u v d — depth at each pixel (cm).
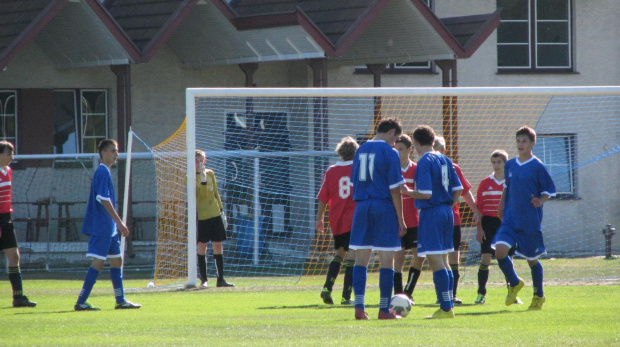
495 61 8162
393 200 3056
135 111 7300
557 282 4947
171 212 5475
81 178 6831
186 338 2489
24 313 3444
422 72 7975
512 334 2520
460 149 7800
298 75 7662
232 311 3469
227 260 6475
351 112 7300
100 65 6650
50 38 6750
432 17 6688
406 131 7381
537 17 8319
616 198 8169
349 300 3806
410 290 3825
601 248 8088
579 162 8119
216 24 6825
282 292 4438
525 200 3428
